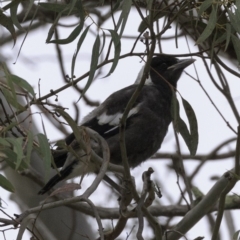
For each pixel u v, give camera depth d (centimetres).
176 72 1285
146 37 829
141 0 926
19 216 698
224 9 820
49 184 1102
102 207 1185
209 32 766
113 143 1199
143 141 1217
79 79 903
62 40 791
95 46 773
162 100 1249
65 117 762
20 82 751
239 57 826
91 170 1099
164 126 1250
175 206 1218
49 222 1174
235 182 891
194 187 1241
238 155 889
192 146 916
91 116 1231
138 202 855
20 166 742
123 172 876
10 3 818
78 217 1191
